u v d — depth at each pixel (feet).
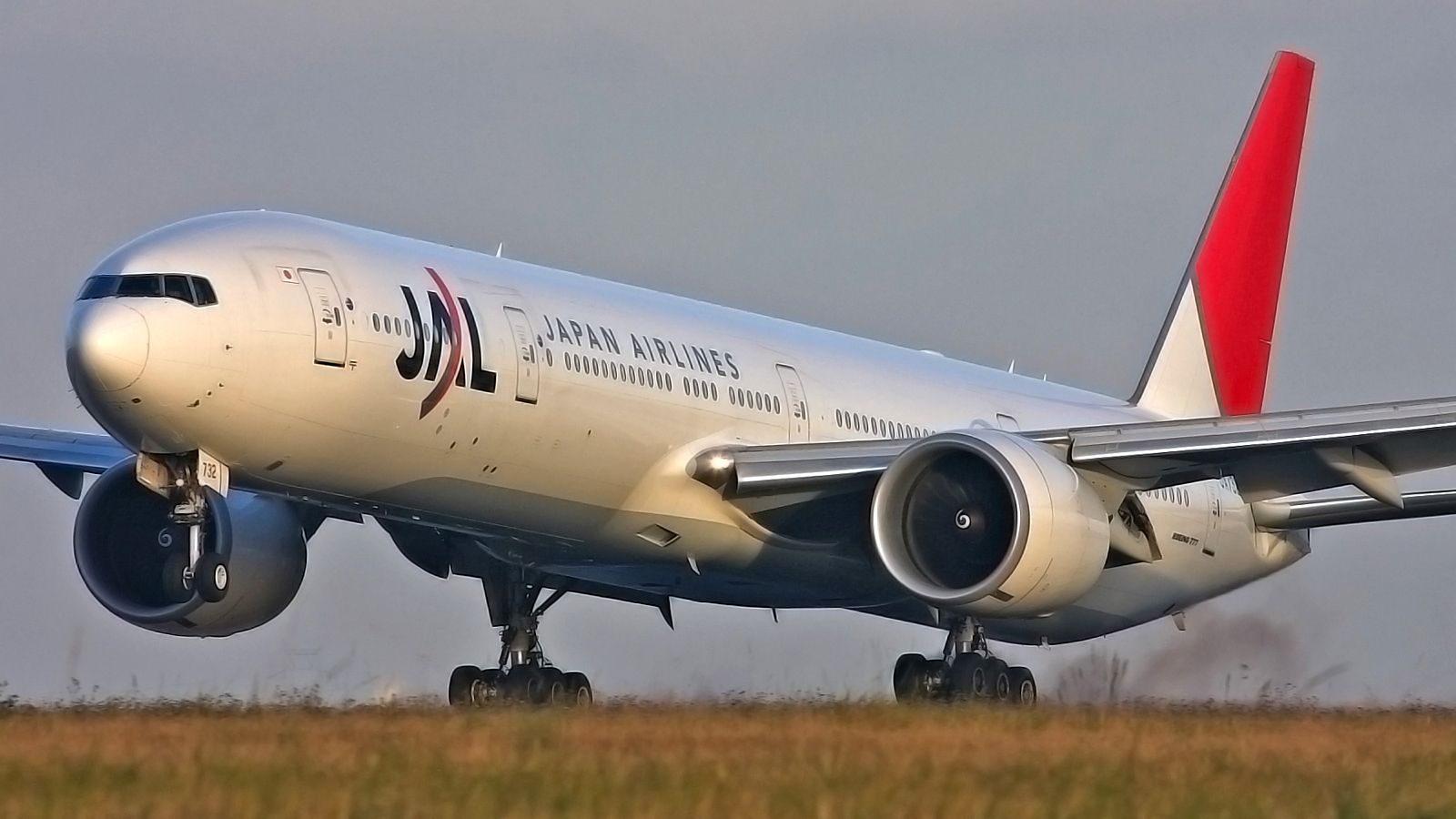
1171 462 297.53
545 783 141.18
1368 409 289.74
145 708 238.89
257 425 251.39
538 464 281.74
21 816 123.95
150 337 240.32
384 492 272.51
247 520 299.58
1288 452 300.40
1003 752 178.91
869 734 199.21
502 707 254.06
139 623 298.15
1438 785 154.92
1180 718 243.40
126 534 301.84
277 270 253.65
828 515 306.14
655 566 310.24
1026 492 273.33
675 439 299.38
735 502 303.68
